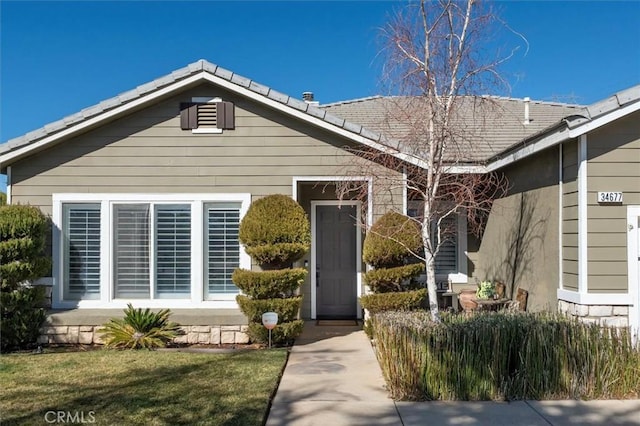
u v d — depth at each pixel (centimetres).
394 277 870
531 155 856
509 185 998
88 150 938
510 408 557
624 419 524
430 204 749
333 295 1127
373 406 564
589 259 722
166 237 940
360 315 1117
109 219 936
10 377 670
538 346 593
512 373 597
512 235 980
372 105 1427
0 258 848
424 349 592
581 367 594
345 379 668
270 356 780
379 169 911
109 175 938
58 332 908
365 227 877
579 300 720
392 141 880
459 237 1156
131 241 939
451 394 586
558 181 795
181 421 506
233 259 941
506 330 596
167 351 830
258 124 945
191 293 934
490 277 1091
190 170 941
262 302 846
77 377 668
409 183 909
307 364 745
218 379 652
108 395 588
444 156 816
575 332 601
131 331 866
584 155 726
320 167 940
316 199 1115
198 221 937
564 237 774
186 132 944
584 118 693
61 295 932
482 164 984
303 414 539
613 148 728
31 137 900
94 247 940
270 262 872
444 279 1146
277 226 853
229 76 909
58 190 936
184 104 944
